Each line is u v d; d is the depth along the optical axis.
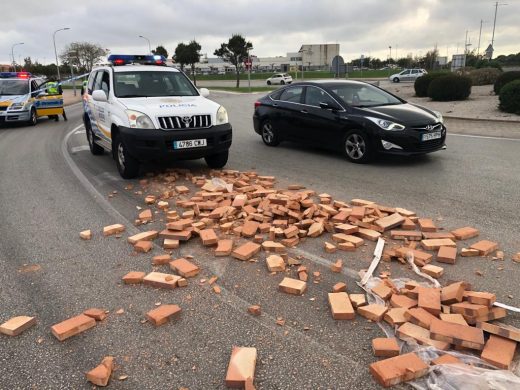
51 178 8.05
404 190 6.70
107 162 9.46
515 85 16.20
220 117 7.78
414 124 8.16
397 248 4.49
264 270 4.16
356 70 85.69
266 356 2.92
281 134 10.55
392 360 2.74
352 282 3.89
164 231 5.00
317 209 5.52
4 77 19.52
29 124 18.27
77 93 50.97
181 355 2.96
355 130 8.65
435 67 68.81
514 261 4.19
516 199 6.09
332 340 3.08
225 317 3.38
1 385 2.72
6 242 4.99
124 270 4.22
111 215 5.84
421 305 3.30
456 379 2.60
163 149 7.17
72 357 2.97
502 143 10.64
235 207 5.69
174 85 8.70
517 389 2.52
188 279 4.00
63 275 4.14
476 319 3.16
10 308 3.60
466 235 4.75
